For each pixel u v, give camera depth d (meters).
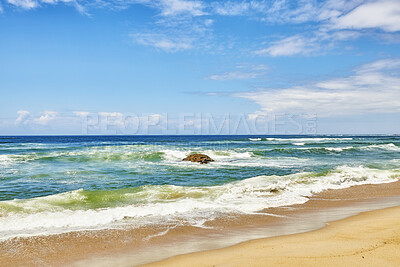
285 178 12.60
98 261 4.64
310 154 27.48
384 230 5.73
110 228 6.32
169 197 9.35
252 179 12.45
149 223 6.70
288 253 4.63
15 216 7.08
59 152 24.33
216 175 14.82
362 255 4.41
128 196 9.41
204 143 46.78
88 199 8.98
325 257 4.39
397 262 4.12
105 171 15.75
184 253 4.89
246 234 5.91
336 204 8.73
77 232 6.03
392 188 11.30
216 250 4.99
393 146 37.50
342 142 50.19
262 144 42.59
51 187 11.69
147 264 4.46
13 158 19.53
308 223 6.66
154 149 29.84
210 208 8.05
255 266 4.16
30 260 4.70
